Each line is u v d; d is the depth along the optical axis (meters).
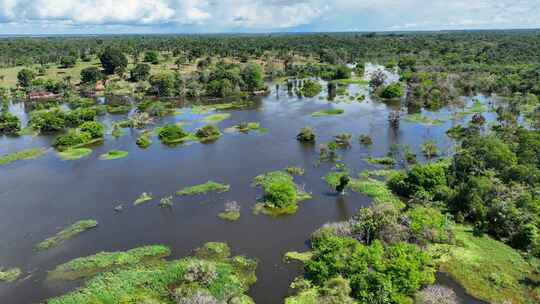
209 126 113.94
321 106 148.38
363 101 154.50
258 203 71.94
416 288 46.72
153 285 49.66
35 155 102.81
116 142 111.69
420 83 158.50
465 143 88.81
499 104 139.12
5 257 58.16
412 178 71.88
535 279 49.34
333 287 46.91
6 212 71.81
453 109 137.00
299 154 97.50
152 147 106.62
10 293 50.44
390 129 115.88
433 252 54.75
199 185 79.75
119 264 54.94
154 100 167.62
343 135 104.44
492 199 63.19
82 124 119.06
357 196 74.00
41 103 163.38
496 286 48.44
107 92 179.62
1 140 117.75
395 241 55.22
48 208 72.94
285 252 57.06
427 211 61.25
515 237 56.50
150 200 74.69
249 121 129.25
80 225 65.62
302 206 70.81
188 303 44.19
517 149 82.31
